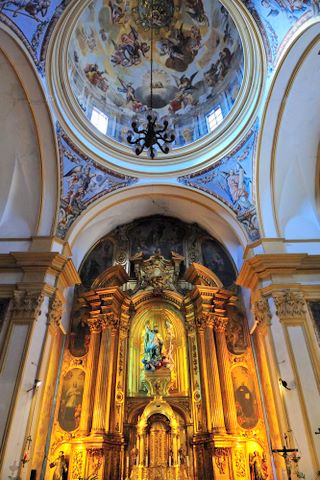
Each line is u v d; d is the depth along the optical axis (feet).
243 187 34.35
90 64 37.52
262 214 32.78
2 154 32.19
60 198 32.86
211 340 34.50
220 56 37.50
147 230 43.37
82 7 28.09
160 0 36.04
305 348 25.94
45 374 27.40
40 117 30.48
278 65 27.32
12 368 25.05
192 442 31.04
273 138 31.78
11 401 23.84
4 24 24.00
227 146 34.76
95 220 38.01
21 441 23.35
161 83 41.11
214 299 36.68
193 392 33.50
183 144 39.27
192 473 29.84
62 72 30.91
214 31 36.55
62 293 31.30
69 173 33.60
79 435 29.91
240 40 33.78
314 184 33.91
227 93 37.47
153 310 38.37
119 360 34.68
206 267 40.16
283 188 33.71
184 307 38.14
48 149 32.01
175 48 39.04
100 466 28.07
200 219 41.63
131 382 34.45
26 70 27.35
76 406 31.91
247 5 26.53
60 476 28.45
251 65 31.12
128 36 38.24
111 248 42.04
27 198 32.99
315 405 23.84
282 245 31.19
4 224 32.55
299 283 28.89
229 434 30.07
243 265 31.14
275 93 29.48
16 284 28.68
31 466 25.11
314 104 30.01
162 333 37.06
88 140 34.76
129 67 40.01
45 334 27.86
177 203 40.78
